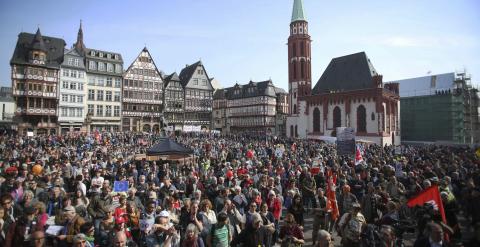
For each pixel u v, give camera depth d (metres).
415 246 6.68
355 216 7.81
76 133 49.75
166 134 60.03
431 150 35.03
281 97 96.62
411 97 79.50
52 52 62.12
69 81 61.44
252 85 95.75
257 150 29.52
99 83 66.69
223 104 105.38
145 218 7.83
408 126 79.94
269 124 90.94
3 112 72.75
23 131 55.28
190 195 12.05
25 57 56.66
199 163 20.58
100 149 26.44
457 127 72.12
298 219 9.95
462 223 12.86
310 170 16.86
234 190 10.91
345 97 61.78
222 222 7.21
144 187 12.14
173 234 6.78
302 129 72.31
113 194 9.40
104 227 7.35
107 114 67.62
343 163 19.89
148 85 74.31
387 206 9.30
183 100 81.19
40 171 13.40
